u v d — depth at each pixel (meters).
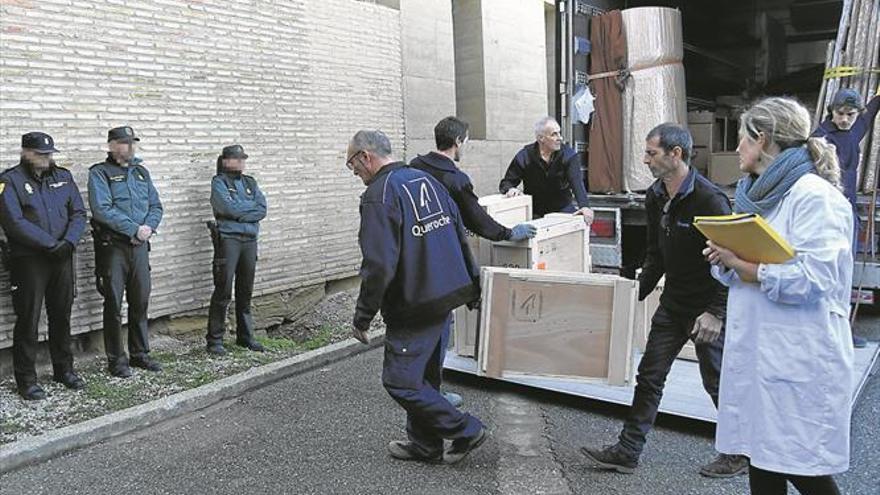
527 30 11.04
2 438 4.15
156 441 4.32
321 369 5.75
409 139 8.90
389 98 8.07
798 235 2.39
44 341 5.23
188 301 6.11
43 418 4.47
